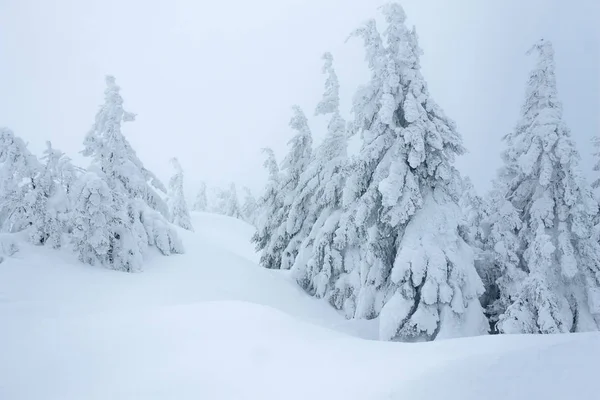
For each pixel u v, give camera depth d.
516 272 15.84
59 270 15.47
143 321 7.96
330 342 6.99
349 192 17.36
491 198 17.89
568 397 4.51
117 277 16.23
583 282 16.09
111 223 17.50
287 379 5.57
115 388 5.52
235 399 5.17
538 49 17.25
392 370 5.50
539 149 16.31
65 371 6.00
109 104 20.64
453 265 14.83
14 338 7.21
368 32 16.83
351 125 17.56
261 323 7.73
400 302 14.64
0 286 12.91
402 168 15.57
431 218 15.65
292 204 24.09
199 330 7.40
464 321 14.45
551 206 16.36
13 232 17.30
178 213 37.06
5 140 16.81
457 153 16.05
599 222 18.64
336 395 5.06
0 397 5.35
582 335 6.07
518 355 5.41
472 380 4.96
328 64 22.72
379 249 16.80
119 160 20.47
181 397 5.27
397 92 16.41
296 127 25.77
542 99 17.00
